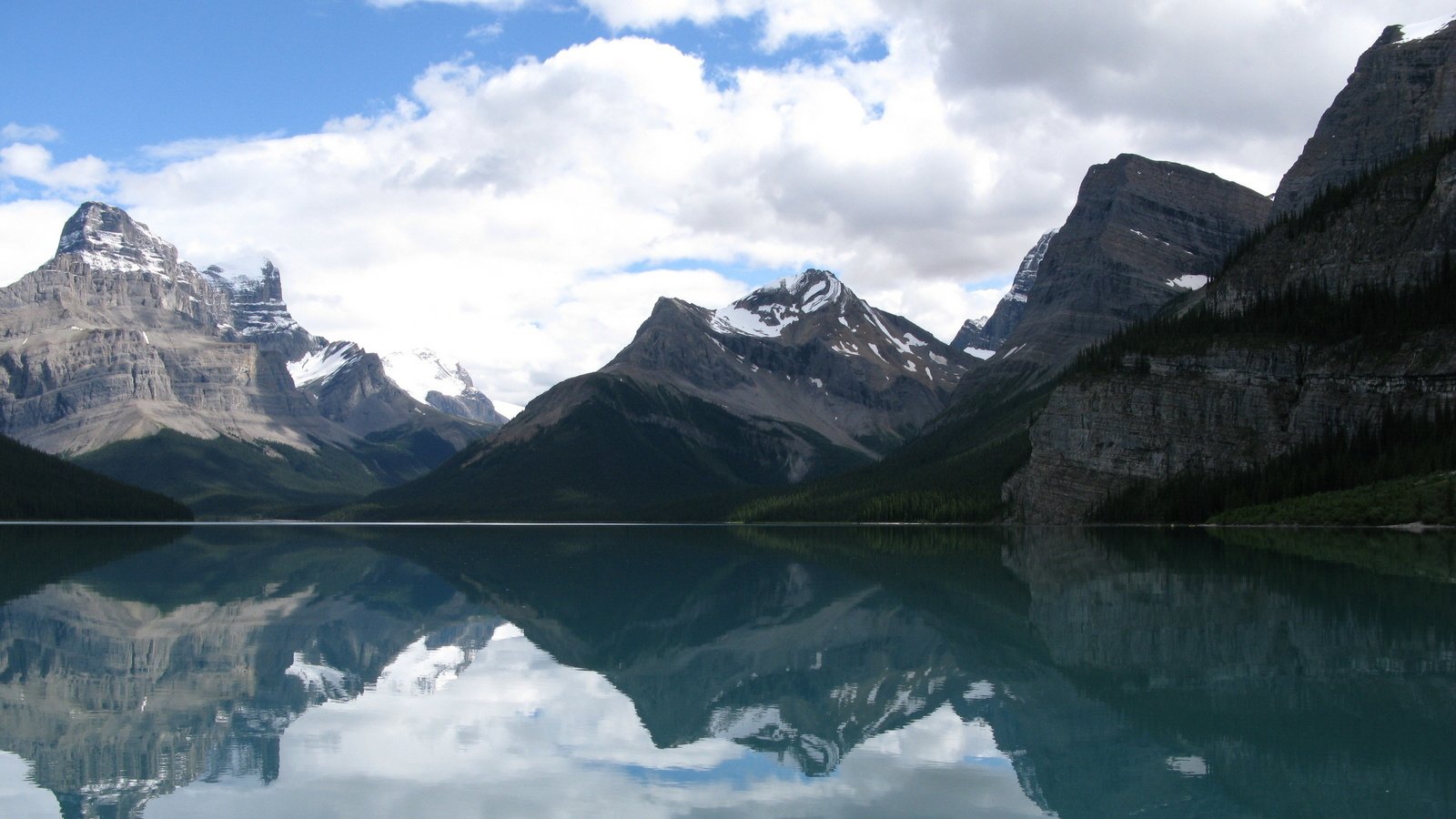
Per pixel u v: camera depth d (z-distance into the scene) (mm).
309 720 49000
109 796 38156
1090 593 88938
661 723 48406
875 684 55562
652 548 181500
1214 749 41719
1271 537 152375
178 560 150375
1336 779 37688
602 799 37844
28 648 67500
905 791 38125
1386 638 63281
